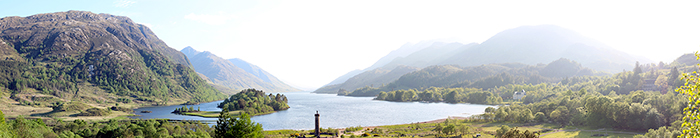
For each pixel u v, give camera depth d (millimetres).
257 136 77625
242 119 74562
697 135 21859
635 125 140750
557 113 174500
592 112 160625
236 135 73000
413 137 140250
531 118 180625
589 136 132750
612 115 149000
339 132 160500
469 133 143750
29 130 86562
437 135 143500
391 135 147000
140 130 112938
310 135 143375
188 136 113375
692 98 22312
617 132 139000
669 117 139375
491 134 142125
